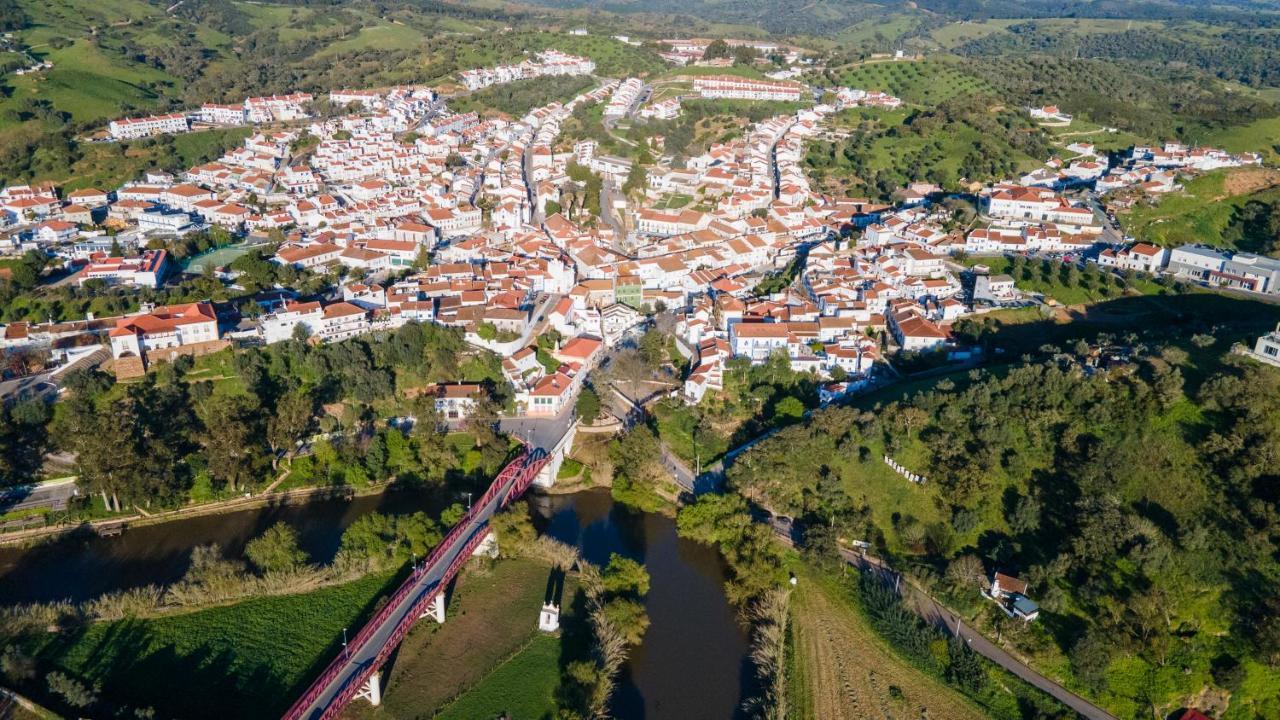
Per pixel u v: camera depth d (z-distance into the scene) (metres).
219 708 132.75
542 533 180.50
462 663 142.75
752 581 158.88
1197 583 143.62
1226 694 131.75
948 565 160.00
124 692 134.38
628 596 157.50
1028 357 199.00
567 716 127.69
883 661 144.75
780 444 185.50
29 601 157.62
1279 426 157.25
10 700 129.75
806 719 133.00
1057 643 143.38
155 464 183.12
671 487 194.00
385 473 195.50
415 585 152.12
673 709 136.12
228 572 155.62
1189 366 178.12
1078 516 156.88
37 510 180.75
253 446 190.50
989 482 169.88
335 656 142.75
